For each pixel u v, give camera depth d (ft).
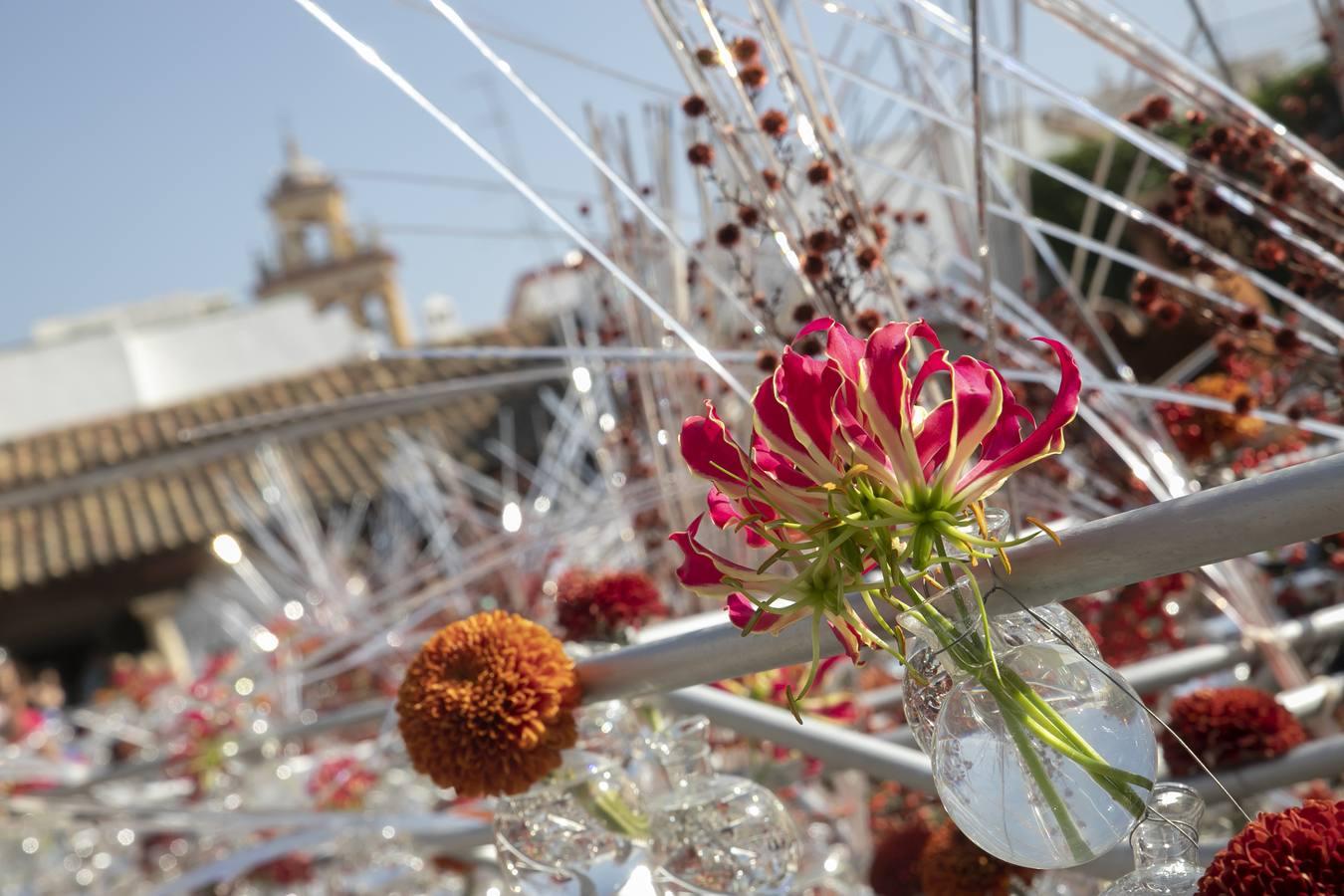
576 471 5.37
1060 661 1.41
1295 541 1.32
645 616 2.73
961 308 3.21
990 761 1.40
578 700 1.99
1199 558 1.36
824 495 1.39
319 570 6.78
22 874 6.10
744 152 2.39
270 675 5.83
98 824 4.81
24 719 9.53
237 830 3.86
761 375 2.99
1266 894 1.18
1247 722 2.23
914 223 3.28
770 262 2.96
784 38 2.32
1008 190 3.21
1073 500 3.37
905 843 3.07
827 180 2.33
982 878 2.49
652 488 3.94
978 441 1.35
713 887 2.04
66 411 40.06
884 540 1.40
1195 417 3.31
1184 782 2.25
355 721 4.61
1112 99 3.30
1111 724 1.40
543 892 2.06
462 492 6.56
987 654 1.38
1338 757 2.21
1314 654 3.12
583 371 4.07
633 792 2.11
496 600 4.60
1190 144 2.92
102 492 28.48
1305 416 3.28
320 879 5.03
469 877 4.18
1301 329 3.02
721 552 3.11
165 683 9.80
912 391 1.40
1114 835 1.40
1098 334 3.27
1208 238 2.97
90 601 26.89
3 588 26.14
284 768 5.15
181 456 28.30
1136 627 3.40
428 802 4.41
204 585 23.88
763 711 2.34
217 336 40.60
